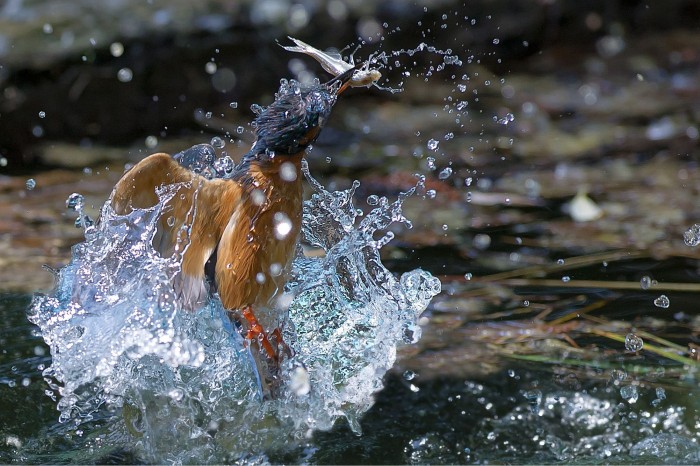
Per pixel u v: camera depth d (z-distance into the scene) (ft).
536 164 50.65
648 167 49.44
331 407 27.55
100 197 46.14
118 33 56.44
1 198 46.09
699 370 29.63
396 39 63.67
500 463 26.02
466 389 28.99
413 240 40.55
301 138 24.16
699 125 56.08
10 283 35.83
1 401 28.02
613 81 66.08
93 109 55.01
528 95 63.46
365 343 29.19
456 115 59.57
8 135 52.90
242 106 58.59
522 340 31.86
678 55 70.95
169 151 53.42
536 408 28.12
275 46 59.47
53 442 26.35
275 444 26.32
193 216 24.43
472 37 67.26
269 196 24.25
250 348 24.93
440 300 34.99
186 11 59.31
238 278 24.32
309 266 30.04
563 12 71.87
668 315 33.17
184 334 25.25
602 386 28.91
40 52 54.70
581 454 26.35
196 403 27.32
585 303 34.37
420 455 26.14
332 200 29.50
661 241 39.68
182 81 57.00
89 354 25.21
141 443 26.25
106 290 25.53
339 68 26.30
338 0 62.34
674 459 25.90
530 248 39.55
